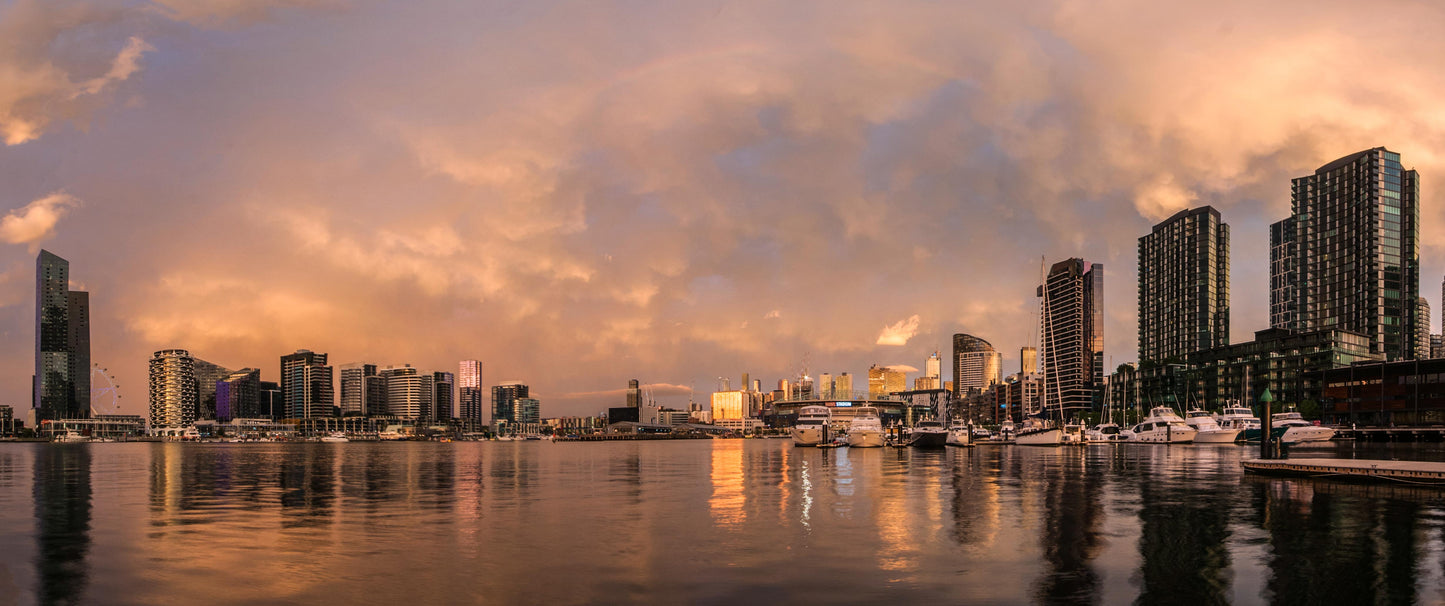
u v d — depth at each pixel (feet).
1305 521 125.29
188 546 112.78
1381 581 85.46
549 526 128.36
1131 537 112.37
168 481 244.22
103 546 113.80
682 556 101.91
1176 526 121.70
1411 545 104.47
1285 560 95.96
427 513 148.15
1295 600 78.54
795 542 111.24
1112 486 188.34
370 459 460.96
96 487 219.61
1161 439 596.29
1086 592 82.02
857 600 79.92
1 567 99.55
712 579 89.20
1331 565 93.04
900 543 109.60
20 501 177.58
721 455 467.11
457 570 94.79
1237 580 86.38
